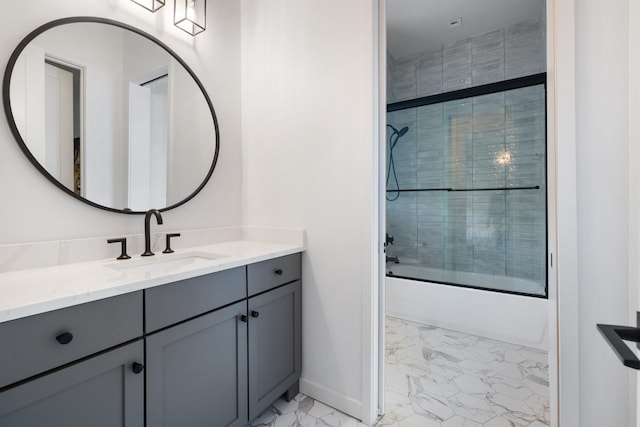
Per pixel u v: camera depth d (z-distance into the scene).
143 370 0.95
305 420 1.47
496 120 2.93
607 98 1.01
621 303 1.00
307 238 1.65
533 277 2.76
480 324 2.37
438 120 3.22
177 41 1.61
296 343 1.62
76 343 0.80
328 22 1.56
